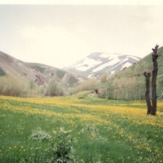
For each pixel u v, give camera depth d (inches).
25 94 3905.0
